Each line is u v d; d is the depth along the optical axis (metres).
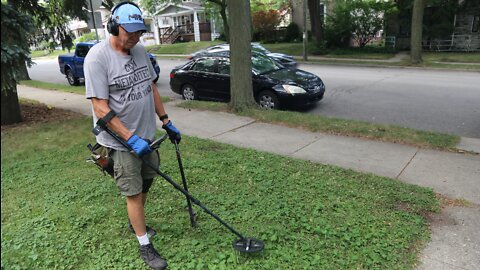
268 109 8.28
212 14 25.33
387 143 5.95
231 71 8.16
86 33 41.72
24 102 10.06
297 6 29.14
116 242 3.29
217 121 7.61
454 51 22.66
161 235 3.34
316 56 22.33
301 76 9.11
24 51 6.04
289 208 3.79
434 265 2.94
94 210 3.83
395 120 7.98
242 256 3.04
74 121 7.71
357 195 4.07
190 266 2.91
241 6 7.68
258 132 6.79
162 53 29.02
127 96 2.80
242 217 3.64
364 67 17.62
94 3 11.90
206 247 3.18
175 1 23.70
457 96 10.18
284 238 3.28
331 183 4.40
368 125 6.84
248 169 4.86
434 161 5.13
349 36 24.53
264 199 4.01
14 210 3.92
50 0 8.70
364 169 4.93
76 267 2.98
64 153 5.66
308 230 3.40
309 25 28.70
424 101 9.68
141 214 2.95
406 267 2.90
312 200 3.98
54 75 19.62
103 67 2.68
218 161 5.16
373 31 24.00
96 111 2.69
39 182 4.61
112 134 2.73
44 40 9.07
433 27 22.98
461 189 4.25
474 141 5.93
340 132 6.58
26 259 3.07
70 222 3.62
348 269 2.88
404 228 3.41
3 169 5.02
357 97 10.39
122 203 3.99
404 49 24.20
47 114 8.54
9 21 5.71
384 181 4.42
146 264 2.96
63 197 4.16
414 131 6.42
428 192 4.14
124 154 2.79
